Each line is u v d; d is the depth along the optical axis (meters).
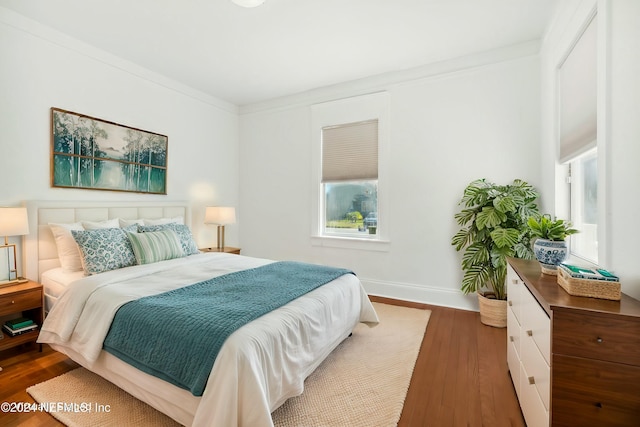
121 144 3.14
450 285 3.28
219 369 1.24
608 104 1.54
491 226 2.62
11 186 2.41
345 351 2.29
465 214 2.97
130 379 1.57
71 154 2.75
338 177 3.90
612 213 1.50
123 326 1.60
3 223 2.12
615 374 1.06
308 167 4.12
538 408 1.32
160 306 1.61
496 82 3.03
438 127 3.29
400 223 3.51
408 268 3.48
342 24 2.58
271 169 4.41
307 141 4.13
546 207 2.69
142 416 1.56
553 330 1.14
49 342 1.97
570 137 2.16
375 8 2.36
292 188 4.25
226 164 4.46
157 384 1.46
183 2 2.29
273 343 1.42
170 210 3.58
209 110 4.19
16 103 2.43
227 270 2.51
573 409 1.12
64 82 2.71
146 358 1.46
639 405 1.04
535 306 1.39
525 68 2.90
